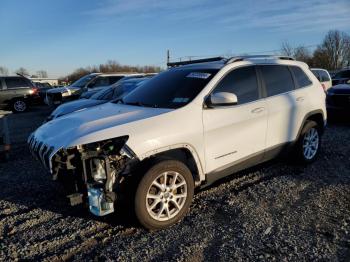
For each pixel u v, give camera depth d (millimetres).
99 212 3602
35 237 3828
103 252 3459
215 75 4543
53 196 4996
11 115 17906
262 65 5188
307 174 5457
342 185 4945
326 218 3967
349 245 3402
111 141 3697
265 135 4988
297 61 5945
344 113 9680
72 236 3812
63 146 3617
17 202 4836
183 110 4105
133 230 3893
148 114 4039
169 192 3867
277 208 4266
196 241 3586
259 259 3227
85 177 3641
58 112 8977
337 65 64125
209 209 4316
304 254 3273
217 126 4312
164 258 3312
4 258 3457
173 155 4070
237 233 3705
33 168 6516
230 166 4570
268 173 5551
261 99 4961
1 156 7137
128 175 3717
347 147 7133
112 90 9820
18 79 19297
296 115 5484
